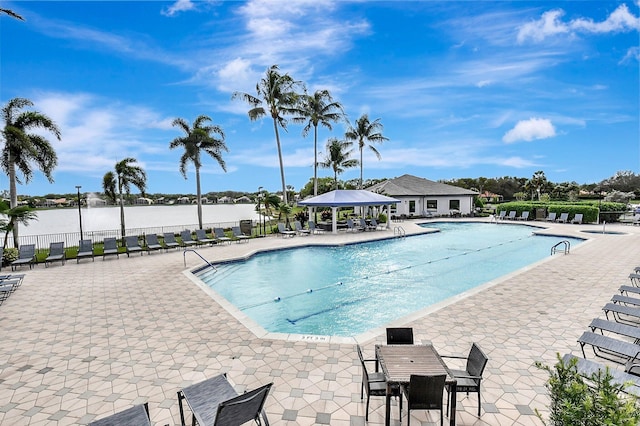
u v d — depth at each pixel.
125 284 11.06
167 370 5.47
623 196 46.72
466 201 37.94
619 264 12.63
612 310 6.64
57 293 10.10
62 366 5.67
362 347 6.09
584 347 5.99
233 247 18.48
